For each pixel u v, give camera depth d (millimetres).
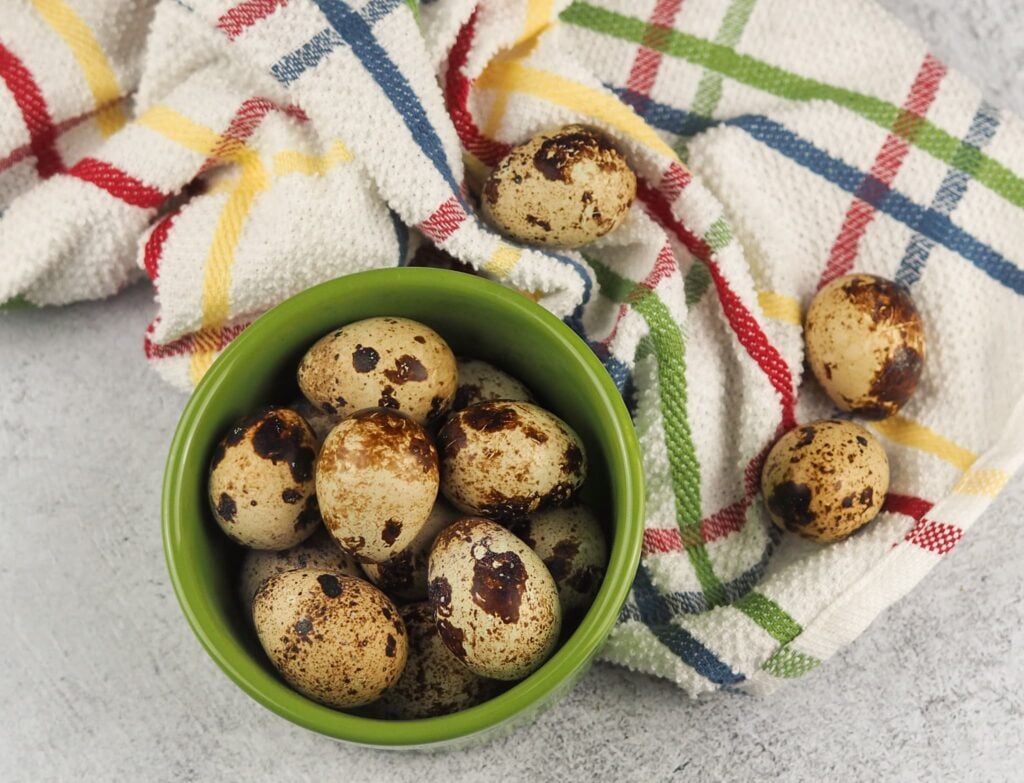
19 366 286
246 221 263
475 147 275
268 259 257
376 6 253
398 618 214
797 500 247
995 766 269
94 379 286
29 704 271
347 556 228
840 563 253
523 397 239
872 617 252
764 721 269
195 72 269
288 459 216
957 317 273
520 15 265
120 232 272
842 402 262
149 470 283
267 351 229
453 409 237
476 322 237
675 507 267
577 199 243
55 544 279
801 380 277
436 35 260
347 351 221
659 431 265
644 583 266
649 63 281
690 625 257
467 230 254
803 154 277
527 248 258
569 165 242
